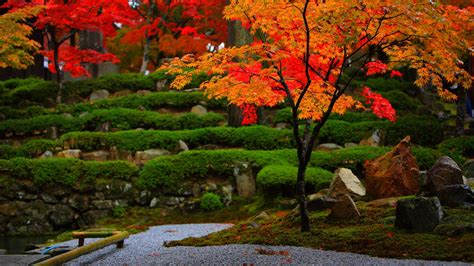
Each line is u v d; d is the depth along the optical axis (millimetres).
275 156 12695
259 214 10156
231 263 6449
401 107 16844
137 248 8188
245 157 12594
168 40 21750
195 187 12391
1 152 13844
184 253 7383
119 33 25688
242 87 7680
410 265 5977
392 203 8875
